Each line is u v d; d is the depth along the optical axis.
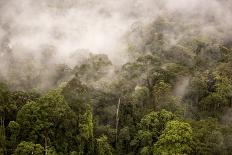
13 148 59.69
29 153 57.28
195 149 63.56
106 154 66.44
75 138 65.25
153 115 71.31
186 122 69.94
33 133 61.44
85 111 70.44
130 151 70.12
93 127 70.62
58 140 63.78
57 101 65.31
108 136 71.19
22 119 62.03
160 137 65.12
